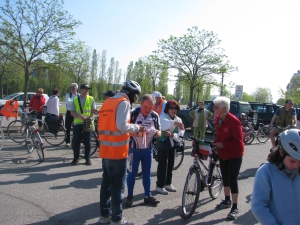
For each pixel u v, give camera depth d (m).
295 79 36.16
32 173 6.32
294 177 2.22
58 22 13.77
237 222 4.40
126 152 3.80
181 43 21.09
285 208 2.16
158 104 8.15
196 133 10.04
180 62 21.50
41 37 13.90
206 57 21.14
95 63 52.91
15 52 14.50
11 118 14.93
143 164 4.85
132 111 4.84
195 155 4.61
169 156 5.60
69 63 15.07
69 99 9.25
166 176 5.66
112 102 3.79
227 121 4.49
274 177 2.21
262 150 11.52
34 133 7.46
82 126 7.24
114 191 3.80
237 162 4.52
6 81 38.97
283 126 7.99
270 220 2.14
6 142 9.56
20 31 13.66
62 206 4.61
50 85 49.19
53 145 9.56
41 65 14.85
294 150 2.08
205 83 22.48
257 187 2.26
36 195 5.03
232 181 4.55
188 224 4.24
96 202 4.84
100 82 58.47
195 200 4.24
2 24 13.44
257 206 2.20
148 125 4.79
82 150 8.78
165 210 4.70
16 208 4.45
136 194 5.40
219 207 4.93
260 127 13.80
